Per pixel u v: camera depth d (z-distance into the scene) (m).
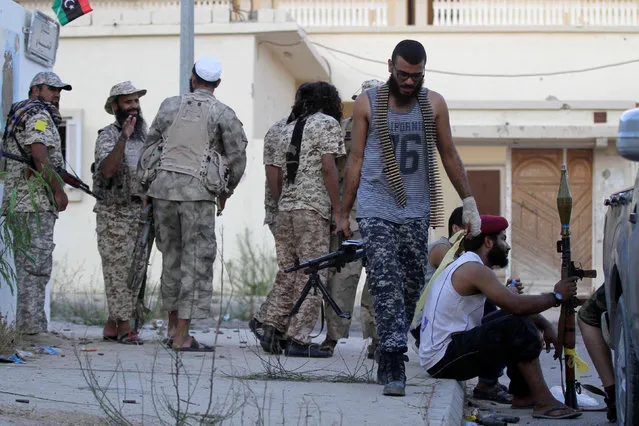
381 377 6.78
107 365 7.82
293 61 24.30
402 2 26.14
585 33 25.55
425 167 6.84
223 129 9.04
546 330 7.61
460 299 7.34
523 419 7.11
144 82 21.81
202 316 9.03
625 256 5.54
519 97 25.73
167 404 5.59
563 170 7.18
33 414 5.49
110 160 9.54
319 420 5.58
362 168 6.85
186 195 8.88
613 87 25.53
